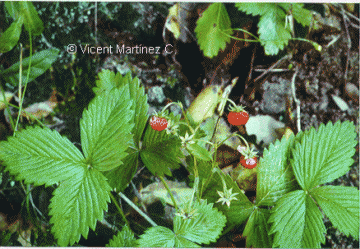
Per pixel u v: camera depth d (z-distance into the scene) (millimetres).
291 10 480
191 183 454
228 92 478
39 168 418
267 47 480
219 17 485
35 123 486
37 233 475
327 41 494
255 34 495
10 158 417
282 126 491
